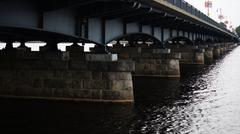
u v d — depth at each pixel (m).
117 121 21.20
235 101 28.91
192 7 47.56
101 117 22.06
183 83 38.94
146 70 43.28
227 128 20.44
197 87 36.34
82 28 24.67
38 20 20.17
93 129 19.33
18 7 18.45
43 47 31.22
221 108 26.03
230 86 37.47
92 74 26.12
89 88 26.17
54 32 21.14
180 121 21.77
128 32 32.75
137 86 35.94
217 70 54.69
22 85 27.20
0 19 17.17
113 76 25.97
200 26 58.47
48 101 26.44
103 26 27.58
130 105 25.95
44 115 22.25
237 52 126.38
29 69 27.08
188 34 62.94
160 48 43.44
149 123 20.98
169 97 30.06
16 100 26.83
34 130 18.97
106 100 26.00
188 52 66.00
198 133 19.27
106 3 24.44
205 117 23.05
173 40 68.06
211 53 81.06
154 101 28.02
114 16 27.72
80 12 24.38
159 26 42.00
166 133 18.98
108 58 25.95
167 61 42.81
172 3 35.59
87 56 26.28
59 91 26.56
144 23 36.50
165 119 22.11
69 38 25.97
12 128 19.28
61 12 22.39
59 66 26.52
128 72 26.22
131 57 43.50
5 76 27.58
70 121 20.97
